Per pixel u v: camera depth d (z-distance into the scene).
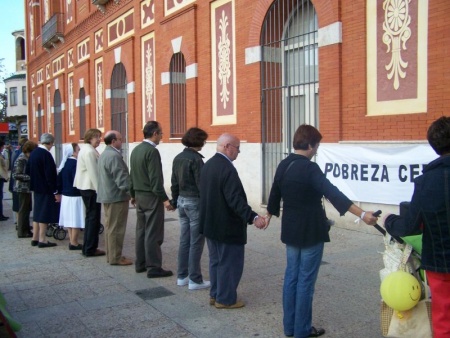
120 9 17.75
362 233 8.40
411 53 7.56
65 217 8.16
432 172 3.12
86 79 21.81
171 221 10.68
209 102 12.45
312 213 4.19
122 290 5.93
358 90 8.41
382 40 8.00
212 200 5.01
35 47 32.22
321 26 9.01
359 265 6.58
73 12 23.41
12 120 50.81
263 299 5.46
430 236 3.11
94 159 7.55
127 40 17.09
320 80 9.10
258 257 7.31
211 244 5.22
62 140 26.47
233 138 5.08
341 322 4.71
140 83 16.39
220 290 5.14
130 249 8.24
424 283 3.58
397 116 7.73
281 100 10.72
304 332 4.30
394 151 7.68
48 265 7.21
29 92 34.66
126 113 18.12
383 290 3.52
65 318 5.05
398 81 7.79
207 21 12.36
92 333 4.66
